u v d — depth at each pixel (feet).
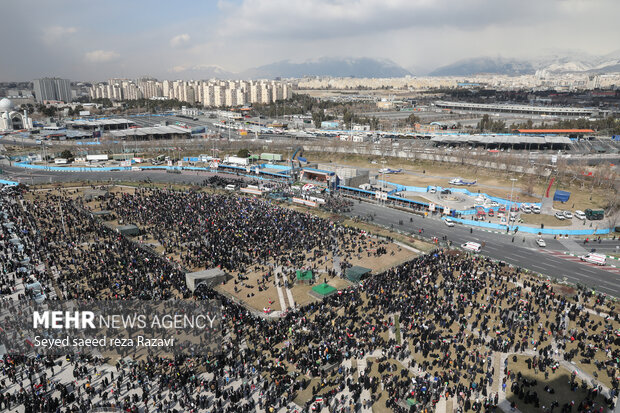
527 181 609.42
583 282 311.06
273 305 269.64
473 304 264.93
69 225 393.09
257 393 191.42
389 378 201.16
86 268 300.81
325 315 254.68
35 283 277.64
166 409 181.27
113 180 619.26
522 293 286.25
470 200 529.04
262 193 540.11
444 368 207.72
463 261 336.90
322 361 210.18
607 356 220.64
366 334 233.14
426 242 389.19
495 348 223.51
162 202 472.85
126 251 332.39
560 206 502.79
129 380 199.21
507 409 182.91
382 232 412.36
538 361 213.46
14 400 183.11
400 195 549.54
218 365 207.62
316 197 526.16
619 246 388.98
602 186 577.84
